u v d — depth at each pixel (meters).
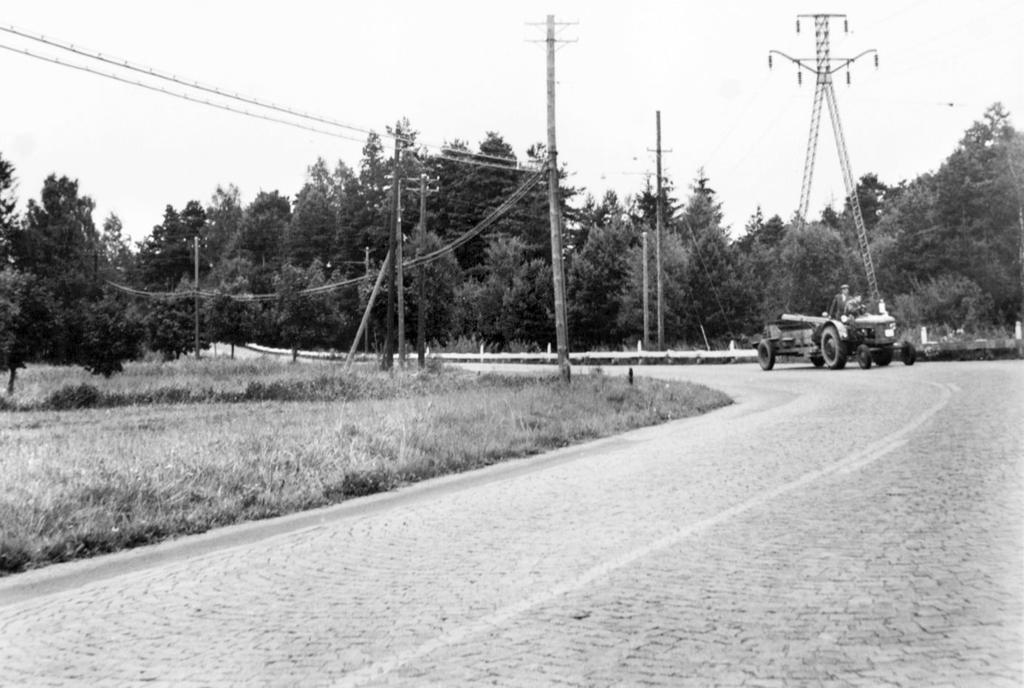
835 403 17.55
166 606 6.42
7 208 89.62
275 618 5.89
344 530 9.04
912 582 5.68
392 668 4.72
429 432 15.55
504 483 11.59
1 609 6.67
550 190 26.83
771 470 10.45
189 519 9.85
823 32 43.59
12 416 24.84
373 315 68.50
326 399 29.19
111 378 43.03
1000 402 14.90
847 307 28.59
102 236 137.50
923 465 9.84
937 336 33.50
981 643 4.57
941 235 44.19
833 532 7.16
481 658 4.79
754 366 36.12
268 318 82.75
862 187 101.44
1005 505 7.64
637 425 18.16
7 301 36.06
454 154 84.75
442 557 7.42
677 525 7.87
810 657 4.52
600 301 64.25
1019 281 38.59
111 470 11.40
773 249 74.69
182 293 82.56
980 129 43.16
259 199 128.25
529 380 28.78
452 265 70.75
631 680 4.33
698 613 5.33
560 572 6.56
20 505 9.42
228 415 22.98
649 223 85.81
